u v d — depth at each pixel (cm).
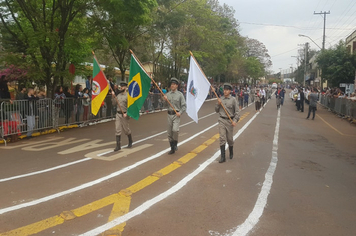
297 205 443
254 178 564
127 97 771
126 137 981
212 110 2094
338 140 1020
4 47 1248
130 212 407
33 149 796
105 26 1298
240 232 358
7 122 886
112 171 591
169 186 510
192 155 730
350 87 2444
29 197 457
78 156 713
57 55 1229
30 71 1138
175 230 360
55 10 1190
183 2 2434
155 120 1457
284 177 576
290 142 945
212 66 3528
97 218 388
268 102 3250
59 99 1124
